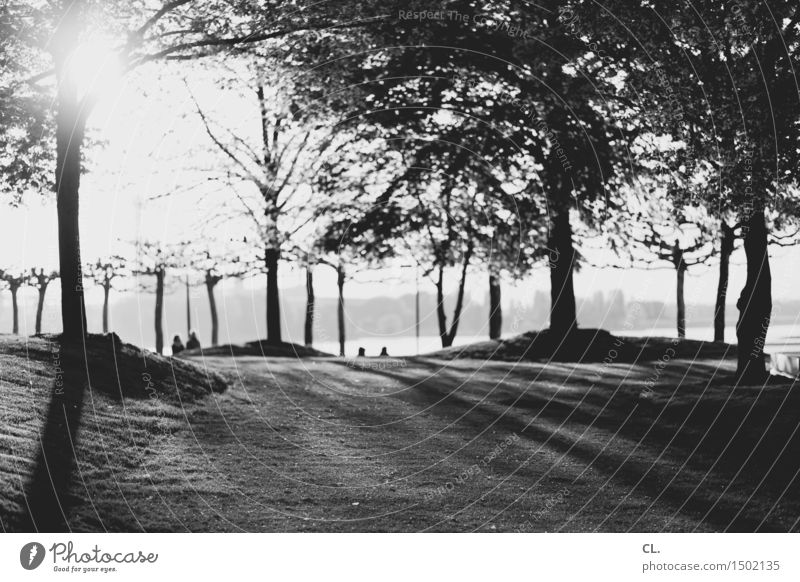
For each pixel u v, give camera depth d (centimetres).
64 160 2209
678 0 2106
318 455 1683
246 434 1812
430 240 3950
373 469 1580
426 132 3441
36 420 1535
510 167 3369
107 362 2070
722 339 3881
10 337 2150
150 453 1555
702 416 1841
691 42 2106
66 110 2205
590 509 1324
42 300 4562
